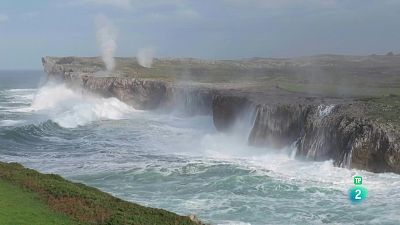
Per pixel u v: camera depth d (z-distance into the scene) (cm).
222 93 5191
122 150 3919
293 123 3847
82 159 3544
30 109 7162
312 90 5409
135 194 2608
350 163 3119
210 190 2683
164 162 3384
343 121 3347
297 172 3066
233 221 2155
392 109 3519
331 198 2525
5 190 2059
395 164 2992
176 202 2453
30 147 4106
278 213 2288
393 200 2478
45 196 2011
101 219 1773
